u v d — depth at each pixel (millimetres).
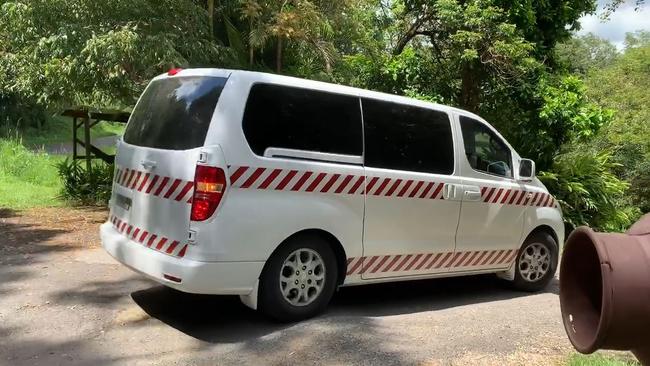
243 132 4324
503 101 10484
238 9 9914
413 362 4062
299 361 4008
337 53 10250
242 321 4730
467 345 4441
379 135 5090
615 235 2010
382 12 11023
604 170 10852
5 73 9656
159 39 8125
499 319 5176
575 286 2203
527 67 9656
